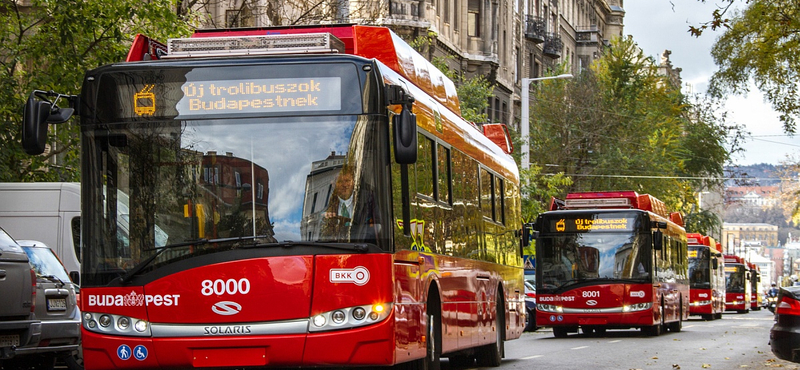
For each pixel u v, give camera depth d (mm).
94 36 21594
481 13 59625
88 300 10914
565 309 29250
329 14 33406
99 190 11039
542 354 21062
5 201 21312
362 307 10672
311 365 10609
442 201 13789
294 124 10938
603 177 54094
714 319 54656
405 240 11586
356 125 10914
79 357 16109
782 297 14867
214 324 10656
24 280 13859
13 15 22234
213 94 11023
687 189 66188
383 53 12836
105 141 11086
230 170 10906
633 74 58000
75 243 21359
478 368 17516
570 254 29469
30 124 10438
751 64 27234
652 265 29359
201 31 13445
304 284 10656
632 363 18391
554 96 55719
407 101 10742
